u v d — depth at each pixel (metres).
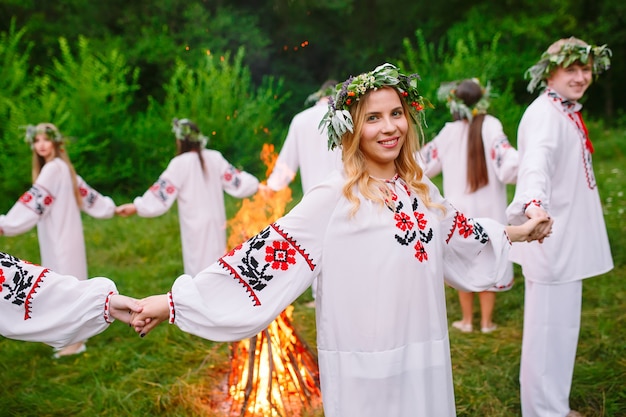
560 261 3.16
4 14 13.00
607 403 3.46
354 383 2.19
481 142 4.58
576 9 16.11
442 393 2.28
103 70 11.22
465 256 2.44
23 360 4.39
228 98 11.41
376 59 15.46
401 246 2.19
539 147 3.04
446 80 12.64
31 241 7.48
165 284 5.89
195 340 4.55
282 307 2.14
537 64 3.27
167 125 11.23
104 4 13.49
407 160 2.31
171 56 12.99
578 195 3.19
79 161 10.69
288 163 5.21
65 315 2.14
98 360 4.33
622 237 6.48
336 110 2.22
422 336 2.24
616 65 16.56
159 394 3.71
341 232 2.17
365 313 2.18
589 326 4.51
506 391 3.70
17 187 10.09
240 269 2.14
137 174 11.20
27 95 10.68
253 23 13.84
